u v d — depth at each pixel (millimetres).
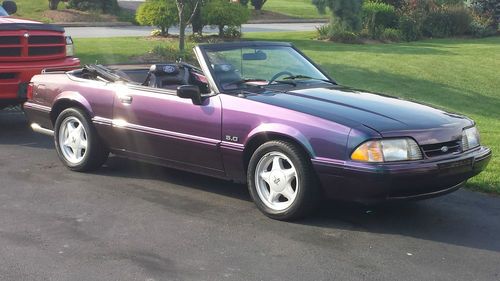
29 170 6883
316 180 5086
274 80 6102
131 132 6273
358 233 5062
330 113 5117
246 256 4543
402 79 16312
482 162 5410
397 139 4871
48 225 5141
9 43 8617
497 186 6441
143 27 29078
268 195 5398
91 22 31125
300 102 5363
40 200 5812
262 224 5238
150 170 6996
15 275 4164
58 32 9281
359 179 4805
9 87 8570
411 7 27859
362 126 4898
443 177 4984
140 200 5875
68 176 6684
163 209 5617
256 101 5414
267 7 41844
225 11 21797
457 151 5223
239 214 5496
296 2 48250
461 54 20891
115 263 4391
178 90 5605
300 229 5125
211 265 4375
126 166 7164
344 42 23094
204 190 6242
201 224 5223
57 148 7023
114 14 33906
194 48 6062
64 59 9461
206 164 5797
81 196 5969
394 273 4281
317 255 4582
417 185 4875
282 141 5184
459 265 4449
